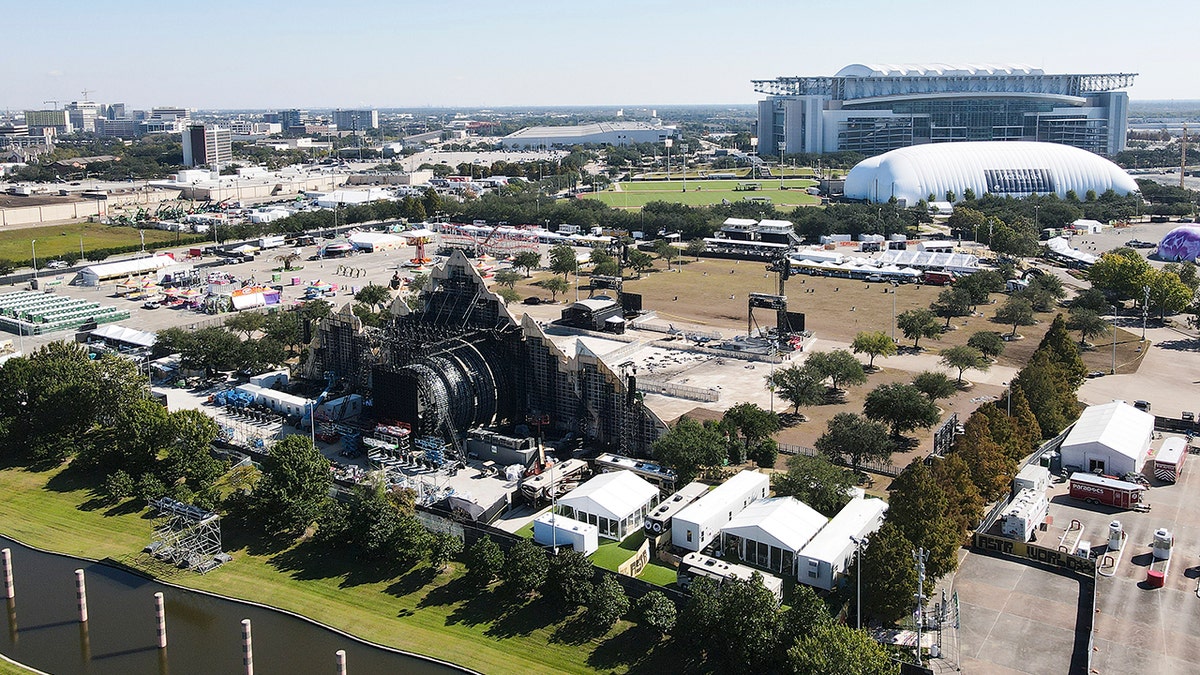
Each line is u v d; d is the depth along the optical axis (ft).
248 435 637.71
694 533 472.44
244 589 453.17
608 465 577.84
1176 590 434.30
